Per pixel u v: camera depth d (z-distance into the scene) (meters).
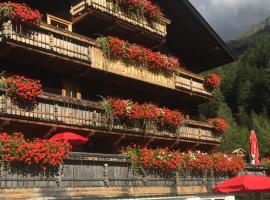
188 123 21.92
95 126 16.72
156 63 19.95
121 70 18.16
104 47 17.45
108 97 17.91
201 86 23.84
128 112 17.77
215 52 25.27
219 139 24.59
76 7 17.95
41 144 12.55
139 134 18.73
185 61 26.19
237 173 22.30
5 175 11.61
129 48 18.55
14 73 15.92
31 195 12.09
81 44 16.66
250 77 70.69
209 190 19.64
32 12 14.59
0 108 13.65
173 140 20.89
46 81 16.89
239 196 22.50
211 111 62.94
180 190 17.78
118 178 14.99
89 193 13.78
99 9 17.89
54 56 15.46
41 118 14.76
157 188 16.62
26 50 14.70
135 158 15.83
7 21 14.16
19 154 11.91
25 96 14.15
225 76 74.75
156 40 21.42
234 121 63.22
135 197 13.98
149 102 21.83
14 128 14.84
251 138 26.83
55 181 12.80
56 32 15.56
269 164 25.70
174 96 22.83
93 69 17.08
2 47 14.52
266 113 65.19
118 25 19.09
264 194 22.19
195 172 19.03
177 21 23.55
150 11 20.62
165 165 16.97
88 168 13.95
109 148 18.48
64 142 13.20
